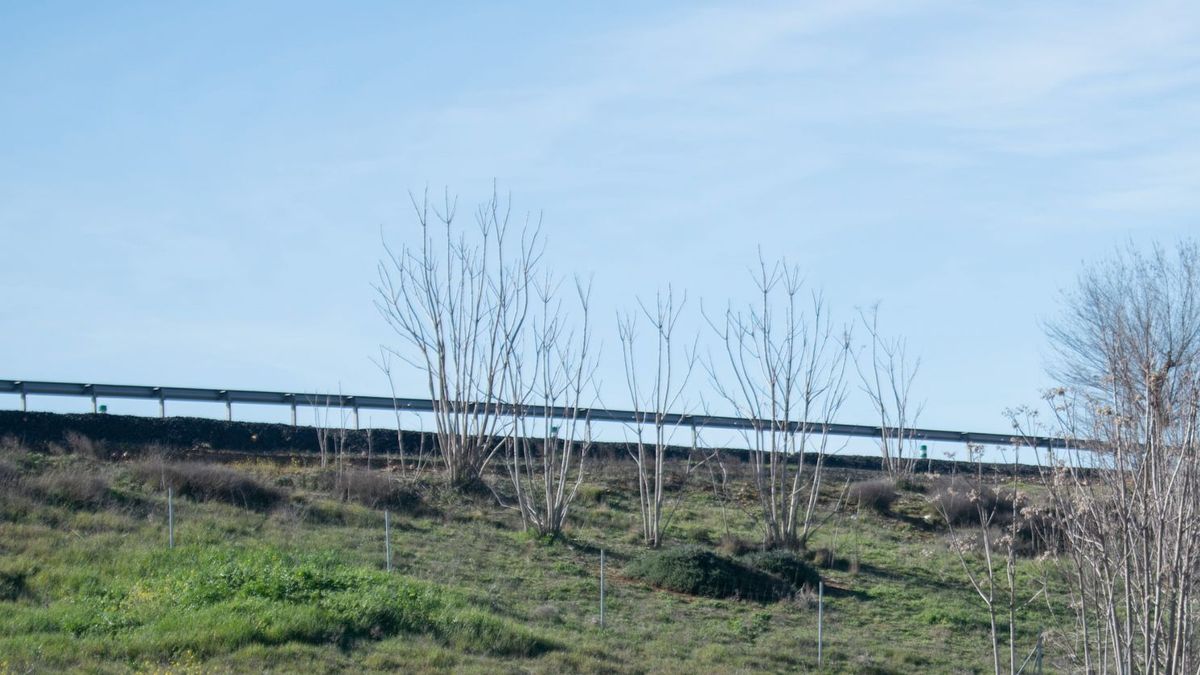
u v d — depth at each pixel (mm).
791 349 37156
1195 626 15773
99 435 35500
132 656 20094
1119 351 21016
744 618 28359
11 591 23344
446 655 22031
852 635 27969
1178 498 14922
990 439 48719
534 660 22891
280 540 28844
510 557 31203
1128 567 15172
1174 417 15742
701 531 35969
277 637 21500
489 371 36969
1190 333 27938
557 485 35969
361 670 20641
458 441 37000
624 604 28594
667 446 42781
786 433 36375
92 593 23828
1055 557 19562
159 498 30625
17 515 27828
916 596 31828
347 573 25594
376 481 34219
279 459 36781
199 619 21734
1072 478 17266
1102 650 16047
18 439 33844
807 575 31672
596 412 42750
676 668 23562
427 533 32188
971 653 27500
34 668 18516
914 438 46812
